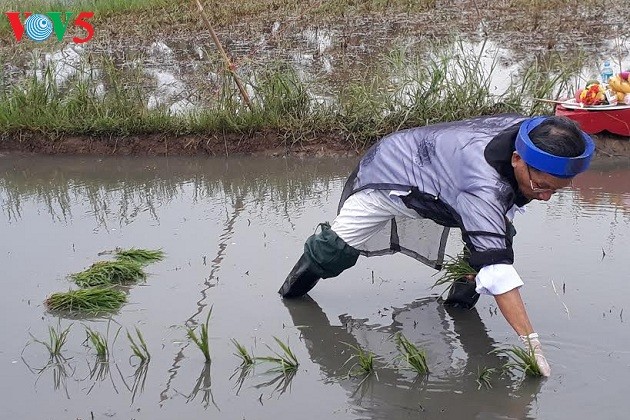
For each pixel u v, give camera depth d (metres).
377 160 4.10
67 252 5.50
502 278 3.55
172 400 3.75
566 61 9.86
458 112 7.48
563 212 5.79
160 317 4.54
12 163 7.60
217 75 9.95
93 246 5.60
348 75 9.73
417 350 3.96
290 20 13.80
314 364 4.03
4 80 10.12
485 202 3.52
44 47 12.35
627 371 3.79
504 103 7.56
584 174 6.61
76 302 4.67
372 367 3.97
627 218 5.64
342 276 5.00
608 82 7.10
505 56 10.45
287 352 3.96
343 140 7.49
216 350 4.17
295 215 6.09
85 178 7.17
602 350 3.97
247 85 8.92
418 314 4.50
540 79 8.37
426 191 3.85
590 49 10.70
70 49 12.39
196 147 7.62
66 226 6.03
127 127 7.71
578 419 3.46
